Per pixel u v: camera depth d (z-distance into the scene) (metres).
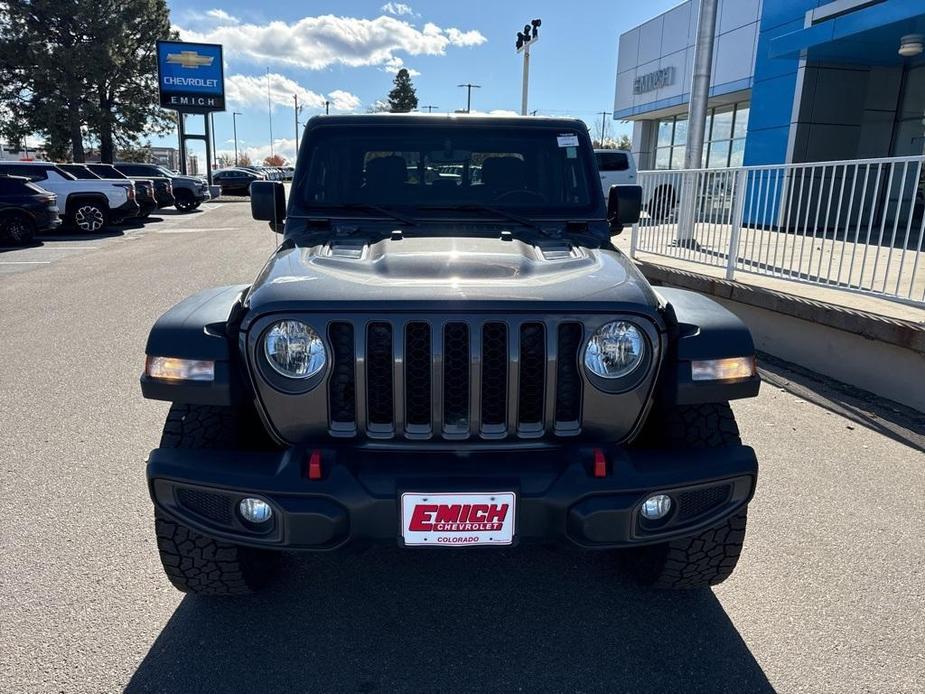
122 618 2.61
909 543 3.17
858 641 2.51
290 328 2.16
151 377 2.28
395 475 2.16
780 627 2.60
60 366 5.88
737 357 2.34
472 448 2.23
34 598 2.71
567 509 2.15
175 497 2.21
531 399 2.24
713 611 2.70
